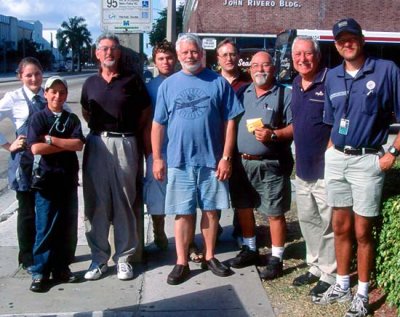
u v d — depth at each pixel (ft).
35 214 17.58
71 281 17.65
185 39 16.90
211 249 18.22
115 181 17.72
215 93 17.06
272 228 18.03
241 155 18.07
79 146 16.74
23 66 17.75
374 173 14.25
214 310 15.71
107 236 18.22
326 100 15.19
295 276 18.06
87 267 18.94
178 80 17.13
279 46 61.72
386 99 14.01
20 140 17.16
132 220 18.28
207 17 101.86
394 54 61.05
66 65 507.30
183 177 17.29
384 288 15.55
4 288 17.33
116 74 17.28
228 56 19.60
